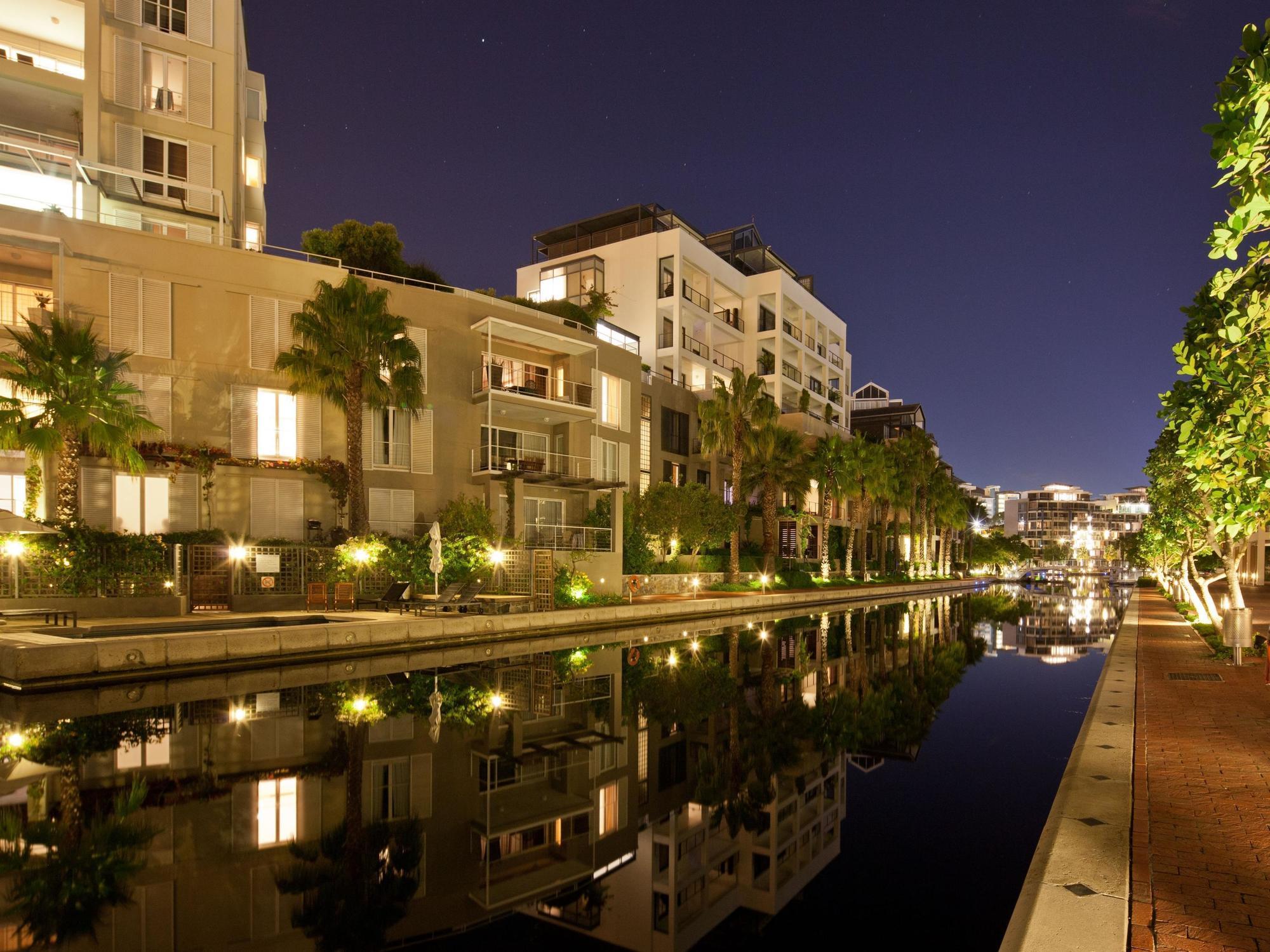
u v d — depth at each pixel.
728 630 23.20
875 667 15.49
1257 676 11.77
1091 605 41.75
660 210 51.53
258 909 4.52
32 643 12.27
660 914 4.67
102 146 25.12
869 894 4.92
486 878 5.12
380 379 22.89
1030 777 7.70
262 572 19.91
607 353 34.28
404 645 16.80
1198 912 3.83
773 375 54.62
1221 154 4.16
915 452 59.12
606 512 29.48
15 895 4.61
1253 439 5.03
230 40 27.80
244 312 23.28
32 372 17.66
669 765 8.03
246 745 8.48
